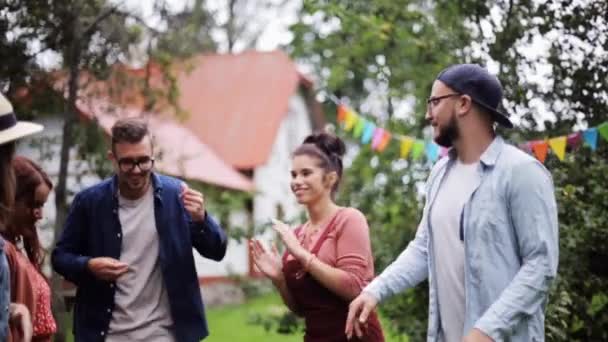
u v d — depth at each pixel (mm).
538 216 3379
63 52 7441
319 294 4305
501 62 6062
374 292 3744
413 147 6926
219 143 26906
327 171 4488
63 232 4426
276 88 28297
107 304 4242
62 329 6977
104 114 8422
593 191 5676
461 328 3545
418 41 7484
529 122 5938
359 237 4320
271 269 4449
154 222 4312
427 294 6770
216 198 10461
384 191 8109
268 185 26938
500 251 3439
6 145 3002
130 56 7984
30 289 3609
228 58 29719
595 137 5367
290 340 13484
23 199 3852
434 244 3639
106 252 4289
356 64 9227
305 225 4613
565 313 5297
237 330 14930
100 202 4340
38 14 7176
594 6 5816
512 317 3305
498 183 3469
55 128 8070
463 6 6410
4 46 7156
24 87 7379
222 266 21250
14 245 3693
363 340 4254
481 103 3568
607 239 5566
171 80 8633
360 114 9344
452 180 3646
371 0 8281
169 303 4273
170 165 10445
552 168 5859
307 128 30828
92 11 7527
